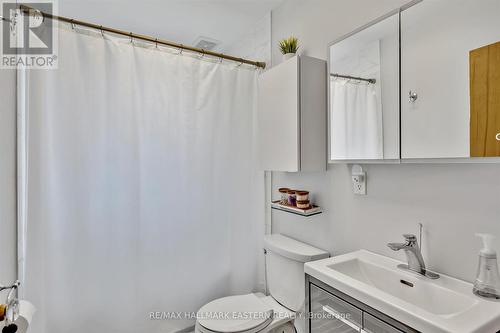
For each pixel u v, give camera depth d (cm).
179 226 169
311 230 161
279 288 159
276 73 155
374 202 125
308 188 163
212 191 180
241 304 151
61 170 136
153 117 160
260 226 198
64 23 136
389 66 113
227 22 204
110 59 148
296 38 168
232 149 188
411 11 106
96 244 144
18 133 123
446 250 100
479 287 85
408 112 107
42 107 128
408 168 112
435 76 99
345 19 138
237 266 190
